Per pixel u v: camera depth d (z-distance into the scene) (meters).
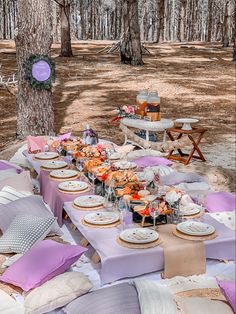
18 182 5.36
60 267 3.61
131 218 4.08
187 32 54.81
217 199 5.04
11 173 5.97
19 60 8.80
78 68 18.94
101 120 11.80
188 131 7.99
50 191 5.17
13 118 11.74
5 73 16.70
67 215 4.74
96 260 3.88
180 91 15.58
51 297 3.31
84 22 55.91
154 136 8.48
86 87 15.73
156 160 6.66
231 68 20.31
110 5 55.16
